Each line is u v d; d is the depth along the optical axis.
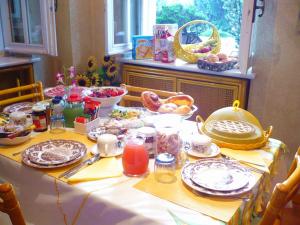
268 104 2.28
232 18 2.69
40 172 1.07
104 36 2.88
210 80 2.38
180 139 1.17
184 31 2.91
